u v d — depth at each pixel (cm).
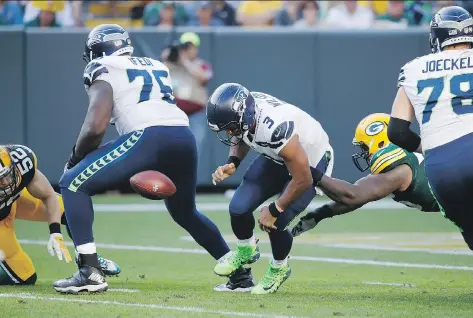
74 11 4972
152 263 2894
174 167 2250
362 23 5072
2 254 2359
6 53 4722
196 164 2298
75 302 2036
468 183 1958
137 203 4712
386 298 2139
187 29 4759
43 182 2277
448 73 2003
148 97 2231
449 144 1975
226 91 2100
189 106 4681
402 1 5119
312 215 2250
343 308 1970
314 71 4856
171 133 2223
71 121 4775
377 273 2672
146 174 2155
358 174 4884
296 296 2183
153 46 4738
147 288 2338
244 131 2106
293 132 2066
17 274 2381
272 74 4831
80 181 2178
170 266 2827
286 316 1856
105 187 2194
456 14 2038
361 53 4878
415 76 2031
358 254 3102
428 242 3397
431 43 2075
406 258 2997
